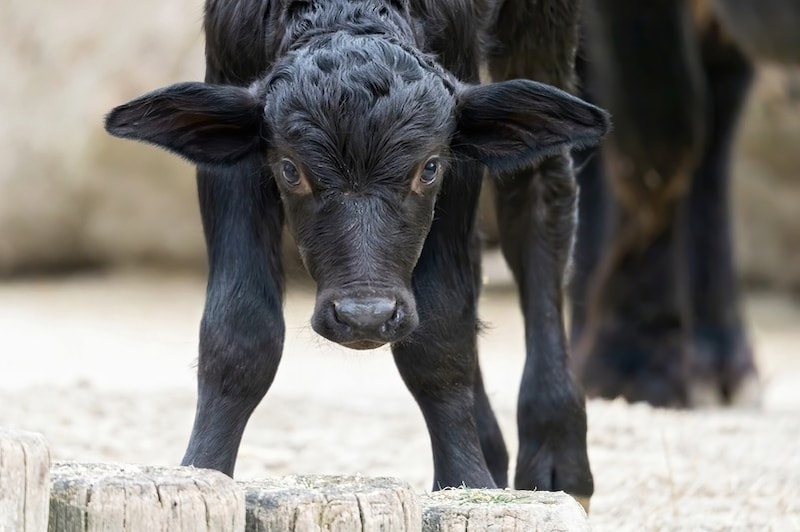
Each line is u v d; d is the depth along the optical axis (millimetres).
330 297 19625
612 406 38688
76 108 82875
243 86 21859
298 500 16969
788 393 53906
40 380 46812
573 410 25172
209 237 21234
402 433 35156
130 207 83438
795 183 79688
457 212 21859
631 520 26453
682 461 31656
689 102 41125
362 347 19734
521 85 20859
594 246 44281
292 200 20688
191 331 66000
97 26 84375
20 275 85125
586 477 25203
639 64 40344
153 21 83125
